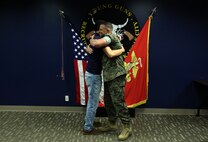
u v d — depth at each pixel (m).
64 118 3.68
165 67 3.87
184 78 3.89
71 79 3.94
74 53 3.85
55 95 3.99
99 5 3.75
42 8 3.80
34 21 3.84
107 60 2.82
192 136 3.03
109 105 3.10
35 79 3.97
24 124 3.41
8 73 3.98
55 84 3.97
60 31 3.84
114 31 3.79
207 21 3.75
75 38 3.80
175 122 3.54
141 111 3.96
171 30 3.78
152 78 3.89
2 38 3.89
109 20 3.77
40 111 4.01
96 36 2.94
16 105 4.02
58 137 2.96
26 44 3.89
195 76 3.88
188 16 3.74
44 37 3.87
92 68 2.90
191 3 3.71
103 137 2.96
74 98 3.97
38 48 3.90
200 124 3.46
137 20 3.76
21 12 3.82
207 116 3.85
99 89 2.98
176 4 3.72
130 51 3.64
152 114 3.92
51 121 3.54
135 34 3.79
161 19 3.76
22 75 3.97
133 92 3.69
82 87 3.75
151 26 3.79
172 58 3.85
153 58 3.85
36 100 4.01
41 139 2.90
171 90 3.91
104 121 3.54
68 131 3.16
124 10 3.74
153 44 3.82
